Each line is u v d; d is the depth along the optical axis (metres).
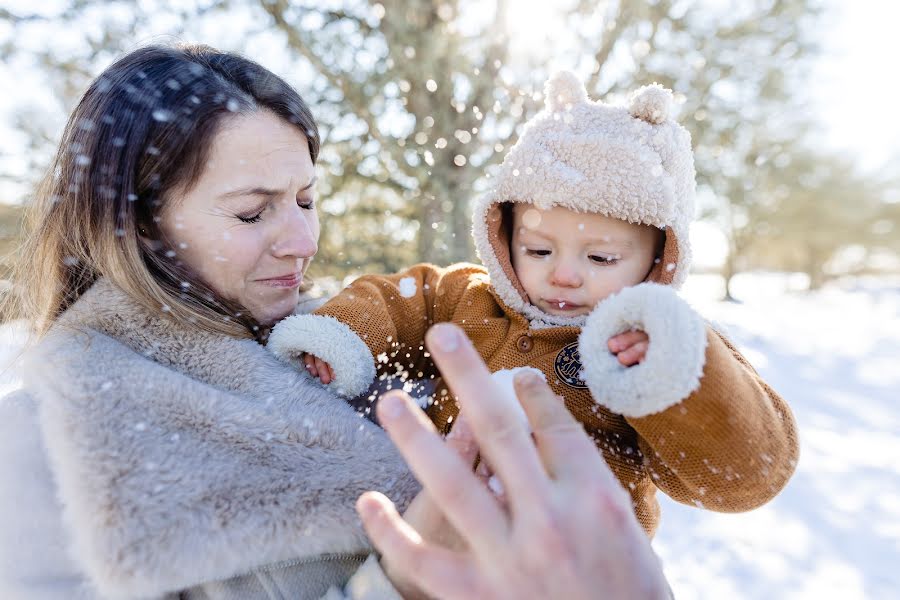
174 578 0.59
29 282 0.92
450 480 0.44
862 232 13.80
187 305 0.81
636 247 0.95
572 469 0.47
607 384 0.70
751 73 5.78
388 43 3.62
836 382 4.89
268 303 0.92
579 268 0.95
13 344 0.95
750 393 0.71
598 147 0.90
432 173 3.40
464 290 1.16
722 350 0.71
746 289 15.14
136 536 0.59
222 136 0.79
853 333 7.70
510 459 0.45
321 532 0.66
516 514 0.44
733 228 12.85
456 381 0.47
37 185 0.94
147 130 0.79
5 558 0.64
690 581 1.92
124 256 0.79
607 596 0.43
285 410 0.74
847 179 12.37
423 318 1.12
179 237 0.82
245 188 0.81
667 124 0.94
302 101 0.92
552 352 0.96
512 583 0.43
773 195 11.12
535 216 0.97
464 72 3.39
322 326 0.88
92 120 0.83
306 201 0.94
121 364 0.71
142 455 0.64
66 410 0.65
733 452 0.68
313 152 0.94
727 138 6.47
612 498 0.46
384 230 4.02
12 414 0.70
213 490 0.64
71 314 0.79
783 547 2.13
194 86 0.80
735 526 2.31
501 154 3.26
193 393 0.71
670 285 0.95
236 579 0.65
